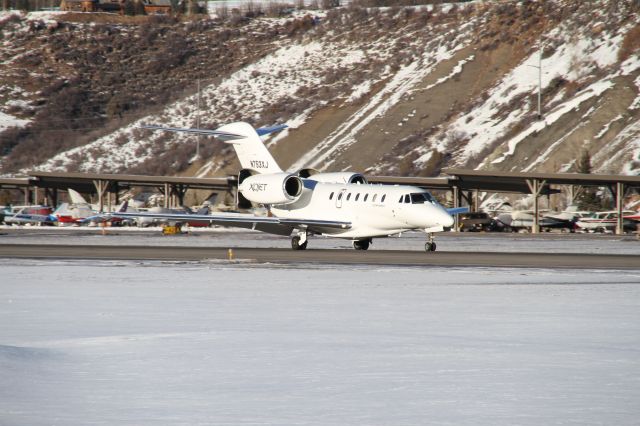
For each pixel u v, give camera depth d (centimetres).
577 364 5531
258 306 8475
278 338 6519
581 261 15125
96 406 4481
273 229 18912
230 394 4756
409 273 12362
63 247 19562
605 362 5591
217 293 9662
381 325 7206
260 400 4622
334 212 18425
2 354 5738
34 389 4856
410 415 4303
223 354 5875
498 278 11594
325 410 4409
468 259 15588
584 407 4447
